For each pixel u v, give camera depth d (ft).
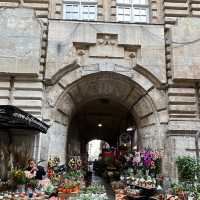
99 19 58.08
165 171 51.52
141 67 54.54
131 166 60.90
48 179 46.03
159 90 54.95
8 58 51.13
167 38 56.39
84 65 54.49
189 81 53.72
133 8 60.75
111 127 114.83
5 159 48.70
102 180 91.86
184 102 53.06
